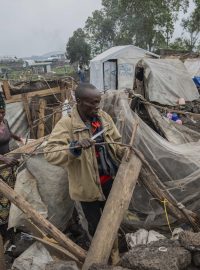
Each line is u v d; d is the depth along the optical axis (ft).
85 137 10.50
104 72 70.08
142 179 11.29
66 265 8.91
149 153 13.67
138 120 13.88
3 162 12.84
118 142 11.32
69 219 14.08
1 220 14.20
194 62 65.00
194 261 9.27
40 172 13.53
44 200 13.55
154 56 69.26
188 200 13.29
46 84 32.94
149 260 8.71
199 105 46.39
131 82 70.13
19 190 13.48
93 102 10.35
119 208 9.89
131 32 111.24
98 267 8.75
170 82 44.19
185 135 16.55
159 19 106.83
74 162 10.64
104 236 9.51
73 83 33.19
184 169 13.58
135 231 12.89
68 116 10.84
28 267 11.57
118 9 117.50
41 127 29.55
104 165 11.04
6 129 16.55
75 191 10.92
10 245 13.60
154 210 13.05
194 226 11.73
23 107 31.19
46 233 11.32
